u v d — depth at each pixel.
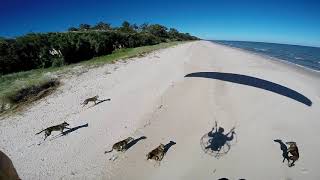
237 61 41.34
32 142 15.28
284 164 12.96
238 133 15.69
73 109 19.53
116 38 54.25
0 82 26.36
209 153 13.81
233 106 19.34
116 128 16.56
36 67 35.28
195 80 25.56
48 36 39.44
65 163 13.37
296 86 26.19
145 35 77.56
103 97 21.72
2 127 17.06
